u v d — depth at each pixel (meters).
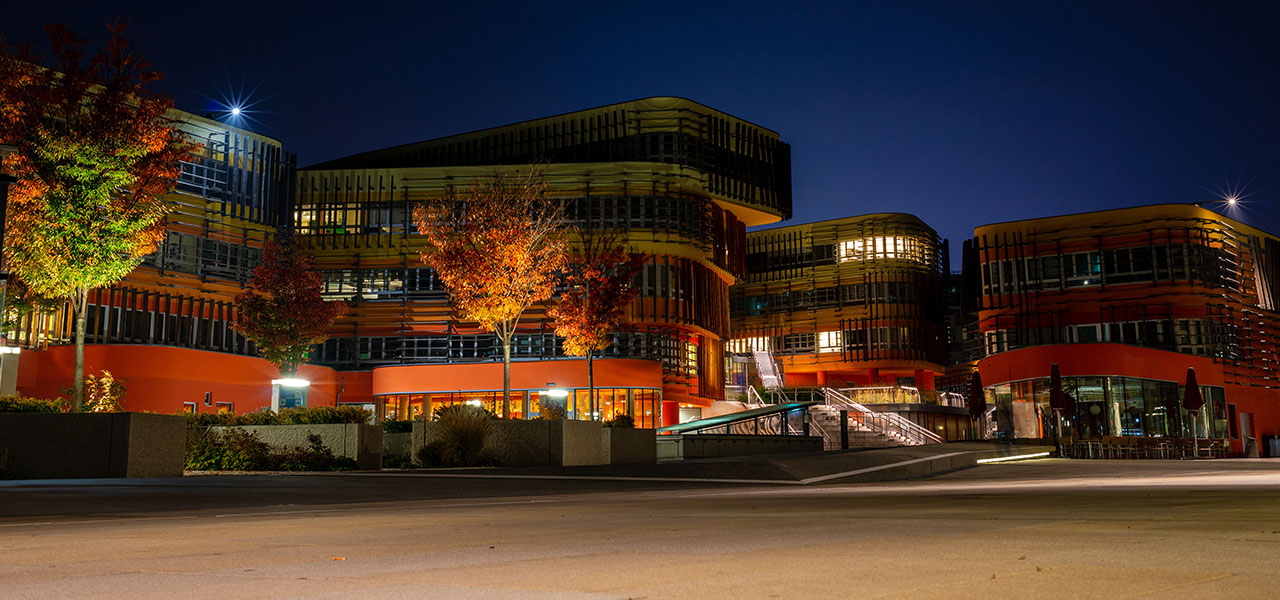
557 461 26.91
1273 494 12.21
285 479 20.89
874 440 49.53
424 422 28.16
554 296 54.47
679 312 56.41
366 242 56.62
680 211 57.38
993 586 4.06
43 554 6.56
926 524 7.76
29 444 21.20
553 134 65.88
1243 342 65.62
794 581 4.35
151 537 8.10
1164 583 4.06
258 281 43.25
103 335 45.34
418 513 11.73
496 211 34.56
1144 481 20.47
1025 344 65.94
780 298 83.69
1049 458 43.97
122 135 25.05
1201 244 63.69
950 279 93.06
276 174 54.25
